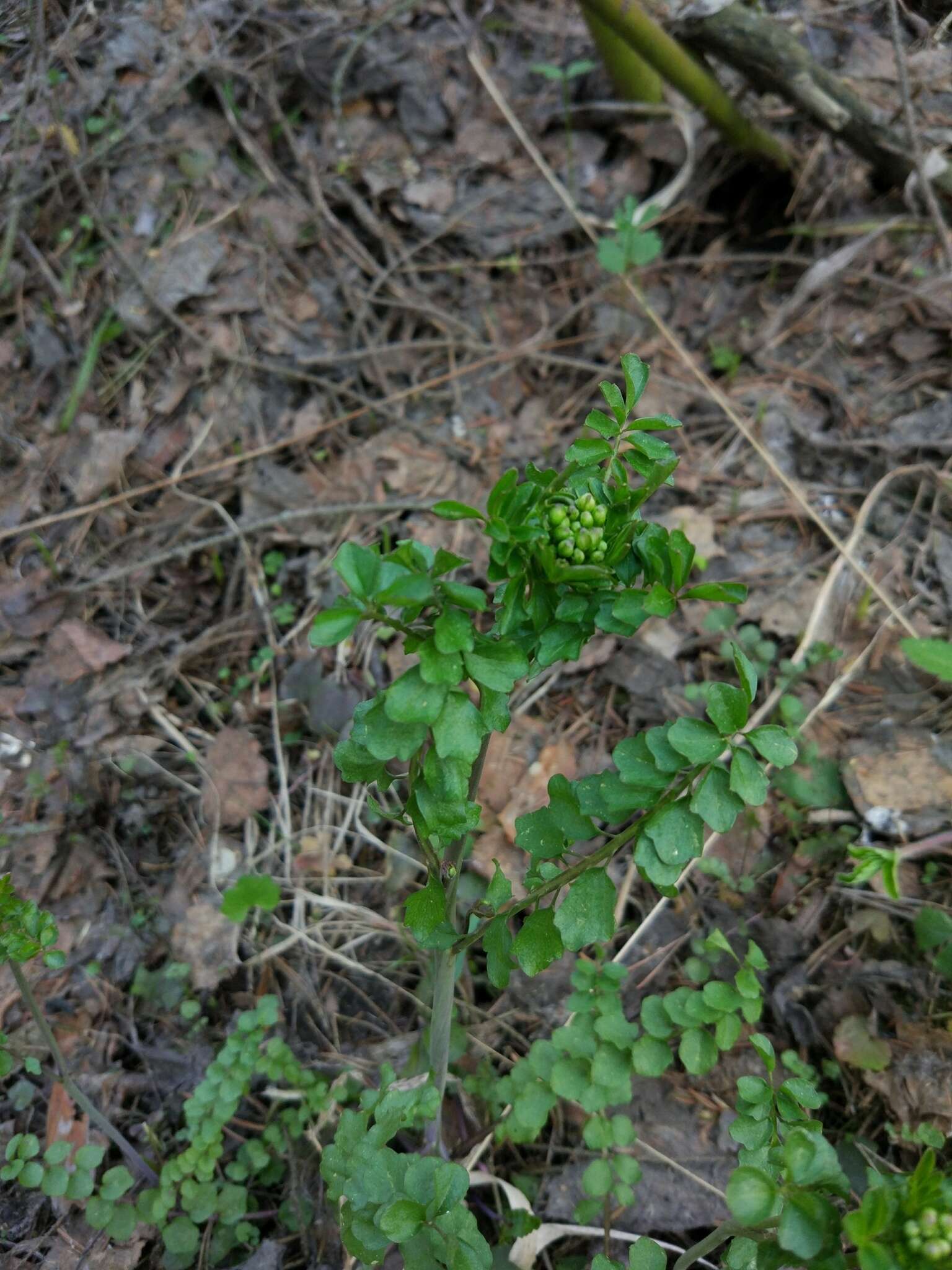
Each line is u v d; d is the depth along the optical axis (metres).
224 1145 0.38
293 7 0.65
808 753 0.46
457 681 0.21
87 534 0.54
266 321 0.60
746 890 0.43
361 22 0.65
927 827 0.43
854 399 0.58
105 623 0.52
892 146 0.57
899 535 0.52
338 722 0.49
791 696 0.48
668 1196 0.36
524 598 0.23
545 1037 0.40
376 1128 0.28
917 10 0.57
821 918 0.42
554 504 0.23
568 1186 0.37
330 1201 0.36
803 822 0.44
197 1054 0.40
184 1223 0.35
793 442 0.57
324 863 0.46
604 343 0.61
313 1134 0.38
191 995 0.42
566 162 0.66
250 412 0.58
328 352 0.60
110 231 0.60
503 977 0.26
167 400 0.58
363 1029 0.42
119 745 0.48
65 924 0.43
